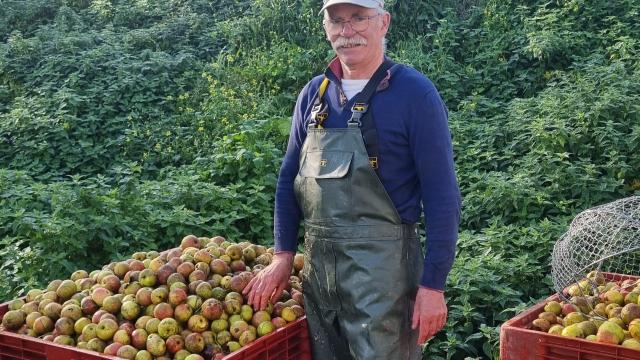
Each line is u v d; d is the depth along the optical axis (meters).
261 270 3.53
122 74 10.19
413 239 3.15
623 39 9.34
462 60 10.59
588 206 6.76
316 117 3.15
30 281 5.44
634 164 7.24
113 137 9.40
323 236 3.12
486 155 7.68
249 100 9.70
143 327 3.29
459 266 5.51
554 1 10.85
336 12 3.03
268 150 7.68
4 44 11.58
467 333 5.01
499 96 9.62
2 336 3.39
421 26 11.11
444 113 3.07
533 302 5.21
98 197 6.36
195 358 3.17
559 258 3.76
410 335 3.18
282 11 11.34
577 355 3.25
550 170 7.13
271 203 7.34
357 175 3.02
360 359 3.04
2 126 9.14
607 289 3.90
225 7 12.62
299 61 10.27
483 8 11.17
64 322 3.35
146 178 8.61
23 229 6.06
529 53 9.81
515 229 6.30
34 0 13.45
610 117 7.60
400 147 3.04
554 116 7.85
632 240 3.55
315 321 3.33
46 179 8.55
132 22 12.78
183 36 11.74
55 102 9.55
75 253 6.00
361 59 3.06
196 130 9.28
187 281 3.52
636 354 3.09
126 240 6.29
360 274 3.03
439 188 2.99
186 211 6.49
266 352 3.23
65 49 11.03
